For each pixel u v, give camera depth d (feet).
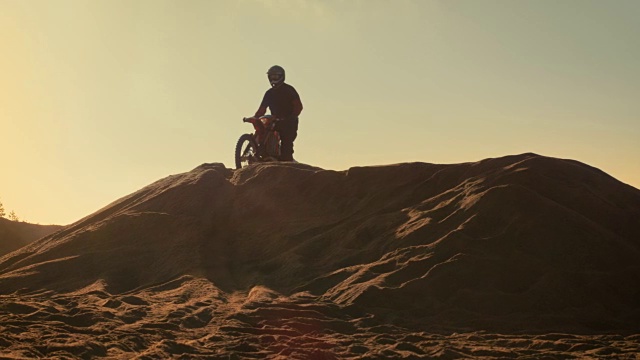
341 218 52.34
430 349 32.45
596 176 50.21
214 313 37.88
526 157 52.03
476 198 46.60
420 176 53.67
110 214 60.23
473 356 31.58
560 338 35.40
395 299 39.83
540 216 44.47
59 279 48.08
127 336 31.86
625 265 42.24
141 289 45.29
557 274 41.16
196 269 47.37
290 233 51.62
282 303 39.19
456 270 41.42
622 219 45.91
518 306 39.52
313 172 57.31
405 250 44.50
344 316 38.22
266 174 58.65
